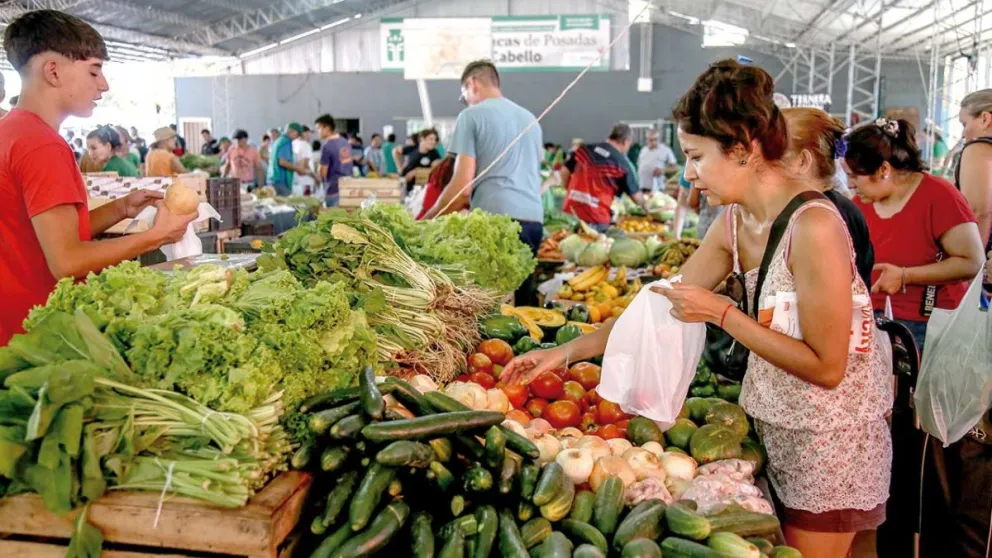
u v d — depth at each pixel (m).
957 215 3.52
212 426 1.74
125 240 2.56
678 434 2.51
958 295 3.80
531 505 1.89
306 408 1.96
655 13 23.62
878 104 17.19
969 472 2.66
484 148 5.24
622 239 6.32
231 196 6.81
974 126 4.30
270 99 25.89
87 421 1.72
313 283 2.90
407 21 20.39
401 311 2.89
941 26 16.52
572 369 3.06
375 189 9.36
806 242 1.94
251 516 1.66
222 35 22.69
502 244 3.97
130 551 1.74
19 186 2.46
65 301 1.98
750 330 2.01
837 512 2.17
